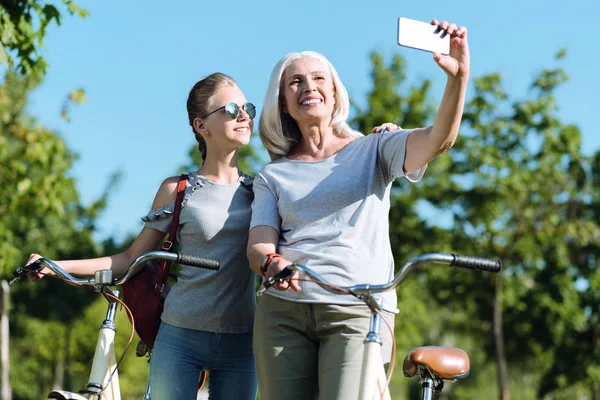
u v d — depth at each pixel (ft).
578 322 69.87
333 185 12.71
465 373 13.11
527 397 123.24
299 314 12.41
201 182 14.48
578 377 71.46
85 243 101.65
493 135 64.85
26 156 48.01
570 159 67.46
